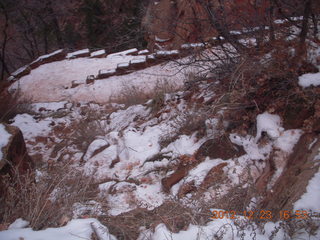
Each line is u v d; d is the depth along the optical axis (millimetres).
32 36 21797
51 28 21953
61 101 10305
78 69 12984
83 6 20422
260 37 5156
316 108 4098
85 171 5441
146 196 4465
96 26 20375
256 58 4738
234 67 5074
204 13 6605
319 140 3791
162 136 5609
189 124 5328
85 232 2855
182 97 6633
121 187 4527
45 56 13836
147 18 7914
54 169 5203
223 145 4590
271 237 2793
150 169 5043
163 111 6605
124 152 5684
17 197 3480
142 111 7488
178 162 4883
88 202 3973
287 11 5281
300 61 4523
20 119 8523
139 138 5863
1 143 3963
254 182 3977
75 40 21578
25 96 11219
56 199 3510
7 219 3291
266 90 4570
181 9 8953
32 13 20781
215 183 4043
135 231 3254
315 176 3299
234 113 4812
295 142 4031
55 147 7191
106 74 11469
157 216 3445
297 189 3248
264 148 4281
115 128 7359
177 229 3055
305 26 4590
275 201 3342
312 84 4262
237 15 5570
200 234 2828
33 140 7691
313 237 2785
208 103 5594
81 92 11086
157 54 11203
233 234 2785
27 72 13055
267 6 5535
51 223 3154
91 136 6945
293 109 4258
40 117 9016
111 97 10375
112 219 3539
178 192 4254
